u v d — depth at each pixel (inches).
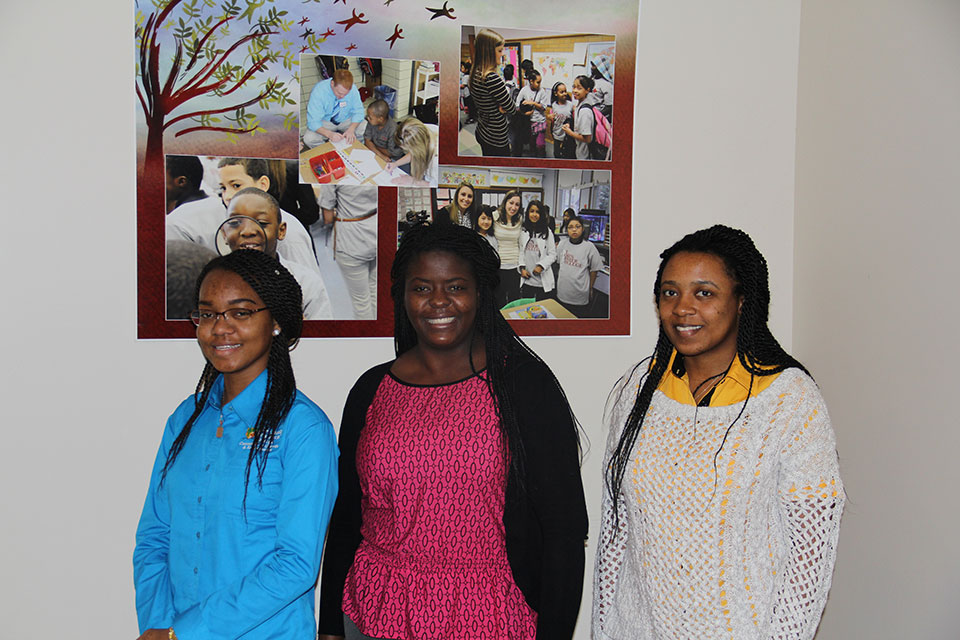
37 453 88.3
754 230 108.6
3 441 87.3
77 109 88.0
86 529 90.0
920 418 86.4
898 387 89.7
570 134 101.8
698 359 57.8
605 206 103.5
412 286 63.7
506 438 61.4
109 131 88.8
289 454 57.7
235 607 54.4
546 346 102.0
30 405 87.9
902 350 89.1
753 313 56.6
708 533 54.4
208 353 59.3
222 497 57.4
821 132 104.0
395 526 61.8
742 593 54.2
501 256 100.0
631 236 104.6
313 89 93.7
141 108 89.3
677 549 55.6
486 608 60.0
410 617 59.8
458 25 97.5
